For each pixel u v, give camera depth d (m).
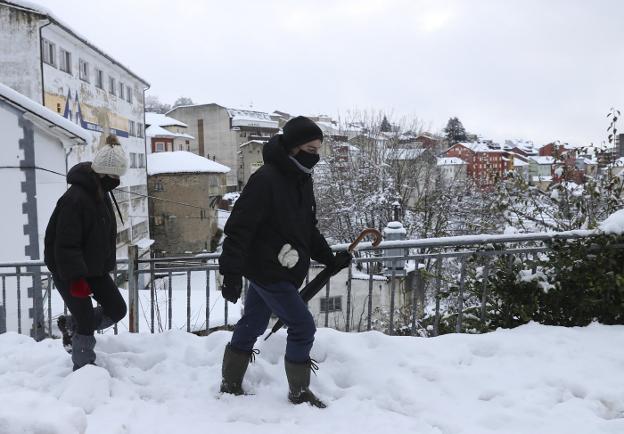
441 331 5.26
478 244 4.40
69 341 3.60
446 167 31.94
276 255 2.99
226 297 2.85
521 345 3.91
